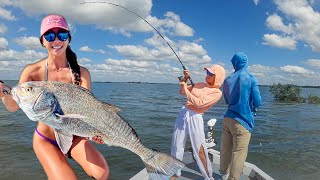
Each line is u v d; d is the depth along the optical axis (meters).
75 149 1.26
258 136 6.31
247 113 1.97
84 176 3.74
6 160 4.36
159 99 17.45
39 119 0.99
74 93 1.04
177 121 2.01
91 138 1.09
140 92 28.66
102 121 1.08
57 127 1.02
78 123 1.04
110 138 1.10
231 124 2.00
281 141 5.84
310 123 8.15
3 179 3.69
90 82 1.37
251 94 1.95
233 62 2.09
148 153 1.17
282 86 17.45
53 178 1.18
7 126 6.86
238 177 1.97
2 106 10.48
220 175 2.25
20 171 3.94
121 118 1.12
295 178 3.84
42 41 1.22
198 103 1.88
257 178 2.13
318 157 4.69
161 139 5.86
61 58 1.27
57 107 1.00
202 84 1.99
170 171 1.20
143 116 9.00
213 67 1.94
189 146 2.60
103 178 1.23
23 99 0.98
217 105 13.38
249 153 4.95
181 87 2.04
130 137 1.13
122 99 16.81
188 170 2.32
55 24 1.17
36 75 1.26
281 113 10.59
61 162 1.22
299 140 5.95
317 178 3.84
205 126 6.97
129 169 4.01
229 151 2.13
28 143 5.30
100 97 18.33
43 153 1.24
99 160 1.25
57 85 1.02
